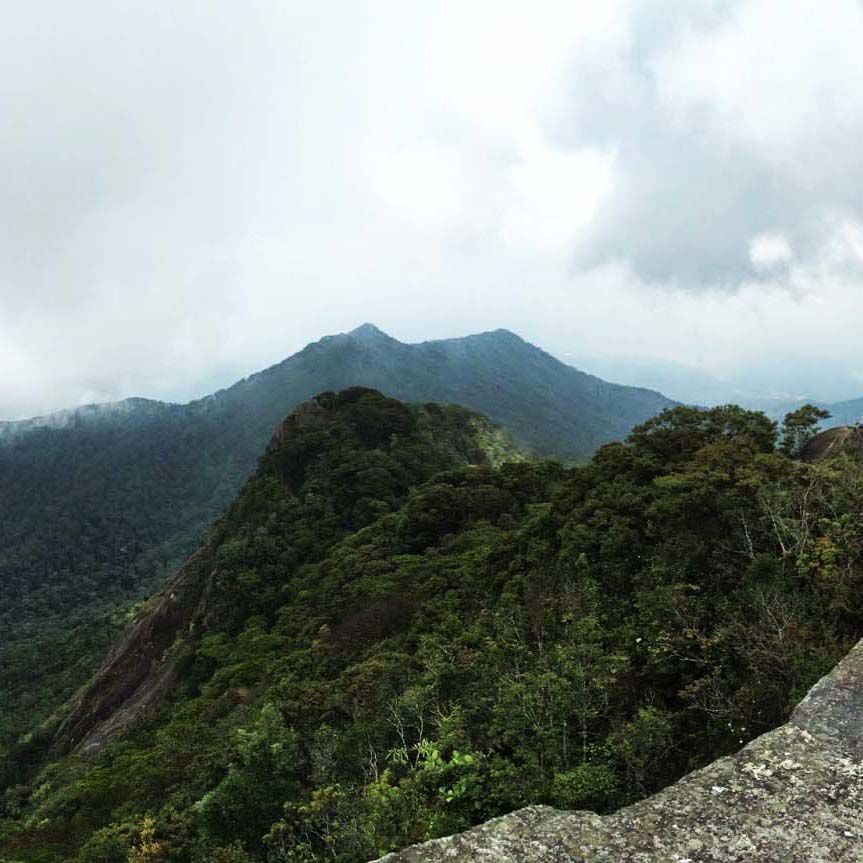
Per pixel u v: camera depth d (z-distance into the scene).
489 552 28.09
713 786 4.11
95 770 30.11
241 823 14.82
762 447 24.06
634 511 18.30
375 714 16.34
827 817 3.74
